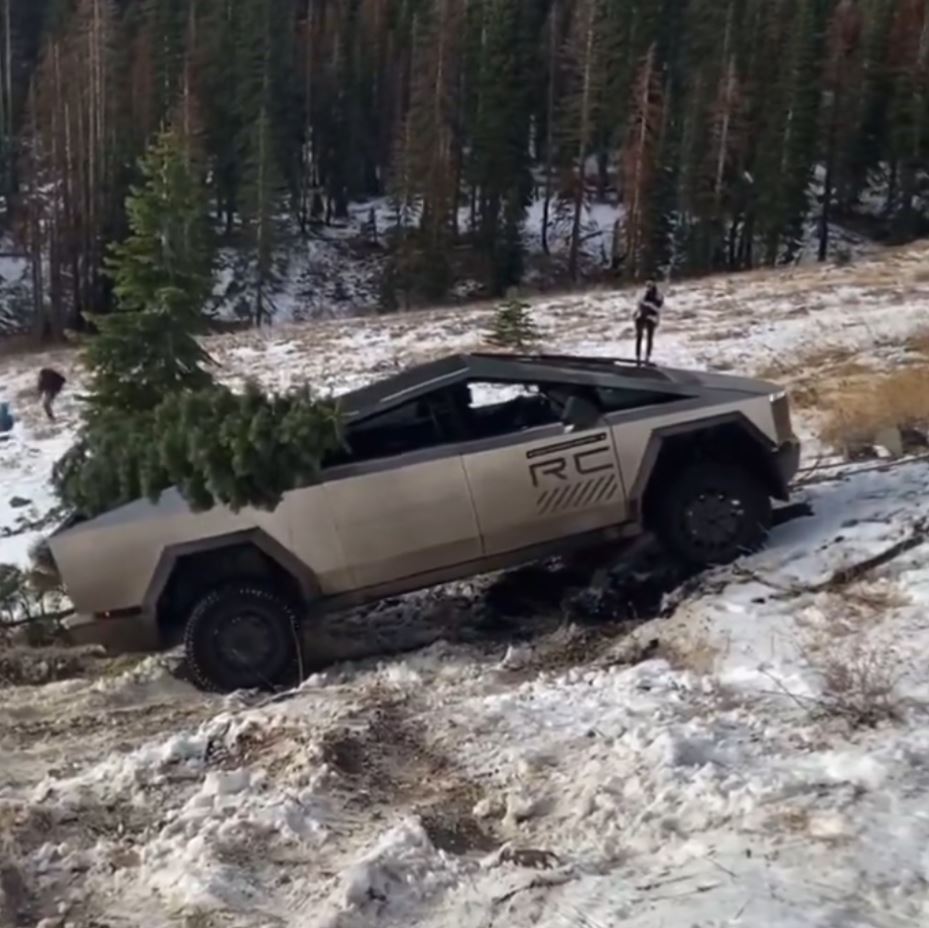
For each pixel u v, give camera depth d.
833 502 8.02
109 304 52.31
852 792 4.25
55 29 69.38
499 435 7.11
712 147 54.31
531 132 65.75
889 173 61.62
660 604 7.07
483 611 7.82
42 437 19.78
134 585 6.84
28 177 54.91
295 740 5.18
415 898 3.90
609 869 3.96
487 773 4.88
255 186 51.59
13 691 7.11
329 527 6.88
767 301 25.61
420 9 68.31
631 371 7.49
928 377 11.70
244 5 65.00
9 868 4.15
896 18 60.50
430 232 53.38
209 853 4.20
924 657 5.48
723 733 4.93
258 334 28.78
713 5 64.06
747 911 3.54
